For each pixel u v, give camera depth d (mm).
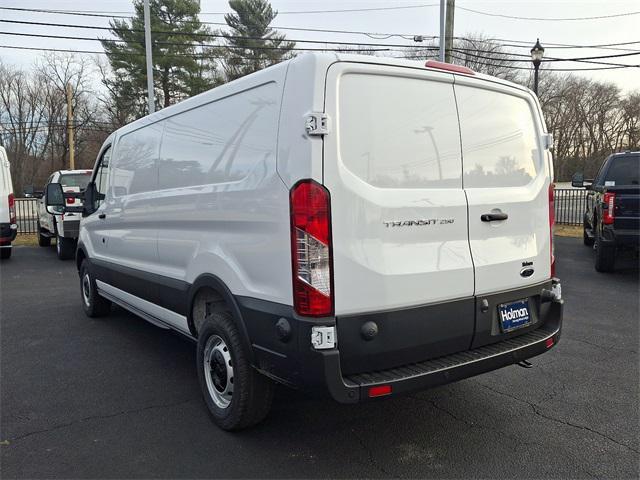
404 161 3102
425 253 3143
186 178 4074
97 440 3463
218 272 3525
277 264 2977
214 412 3648
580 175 10344
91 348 5508
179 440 3459
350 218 2865
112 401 4117
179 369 4859
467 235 3363
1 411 3928
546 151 4004
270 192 3021
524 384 4402
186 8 34000
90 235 6578
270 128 3084
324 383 2768
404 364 3096
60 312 7148
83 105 51375
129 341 5762
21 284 9258
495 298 3490
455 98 3393
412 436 3514
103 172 6207
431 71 3244
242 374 3344
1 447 3369
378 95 3023
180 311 4258
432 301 3160
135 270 5105
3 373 4758
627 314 6574
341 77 2893
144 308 5129
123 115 41844
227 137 3537
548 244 3932
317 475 3047
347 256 2854
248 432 3572
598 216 9398
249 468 3119
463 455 3260
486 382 4453
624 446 3361
